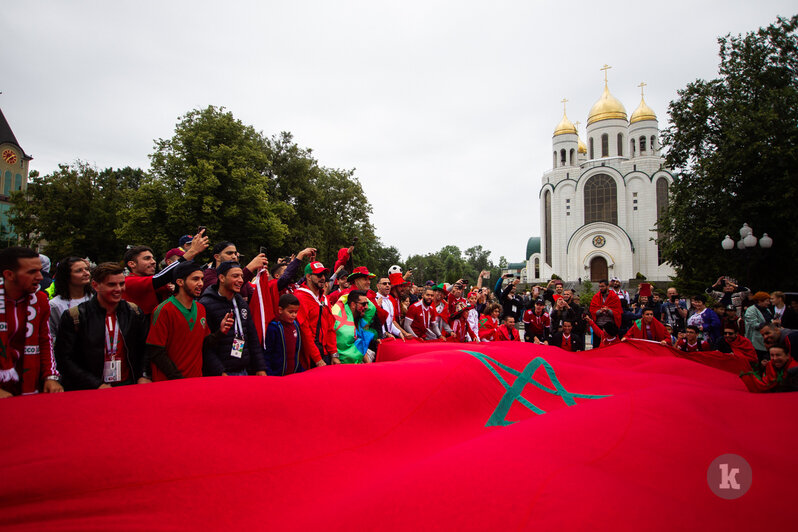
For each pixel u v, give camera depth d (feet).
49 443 8.45
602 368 22.36
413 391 14.19
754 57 73.10
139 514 7.93
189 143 90.27
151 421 9.53
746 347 27.94
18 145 185.26
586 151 233.76
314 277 19.70
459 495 8.11
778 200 64.80
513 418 15.84
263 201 92.27
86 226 108.58
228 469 9.29
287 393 11.82
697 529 7.67
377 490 8.59
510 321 34.04
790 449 12.10
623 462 9.96
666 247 79.51
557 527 7.29
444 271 352.69
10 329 11.51
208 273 17.25
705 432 11.79
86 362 12.89
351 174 144.77
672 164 79.00
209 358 14.25
